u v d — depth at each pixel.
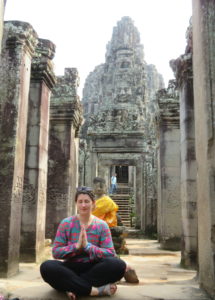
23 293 4.11
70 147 11.38
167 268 6.97
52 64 8.34
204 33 4.43
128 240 14.72
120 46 27.69
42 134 8.00
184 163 7.45
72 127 11.66
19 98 6.04
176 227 10.95
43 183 8.04
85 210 4.14
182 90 7.77
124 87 25.02
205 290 4.25
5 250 5.49
